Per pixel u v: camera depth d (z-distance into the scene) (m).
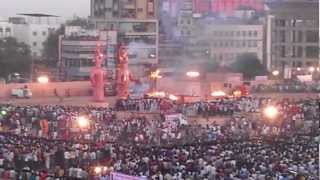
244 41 183.25
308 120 79.44
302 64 189.75
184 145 61.31
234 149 56.06
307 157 51.97
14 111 79.25
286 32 190.38
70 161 54.38
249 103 93.56
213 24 180.12
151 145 63.31
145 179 42.69
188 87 129.38
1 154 54.19
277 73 165.50
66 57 163.12
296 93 131.62
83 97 114.81
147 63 166.50
